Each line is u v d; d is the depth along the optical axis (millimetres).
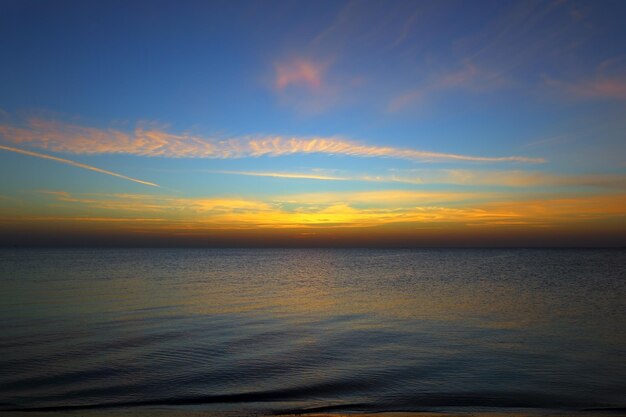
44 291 42594
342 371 16625
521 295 41562
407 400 13773
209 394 14180
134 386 14805
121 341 21047
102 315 28688
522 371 16656
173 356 18438
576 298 39031
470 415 12508
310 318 28359
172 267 93500
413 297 40281
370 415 12500
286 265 110375
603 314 30062
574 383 15312
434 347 20391
